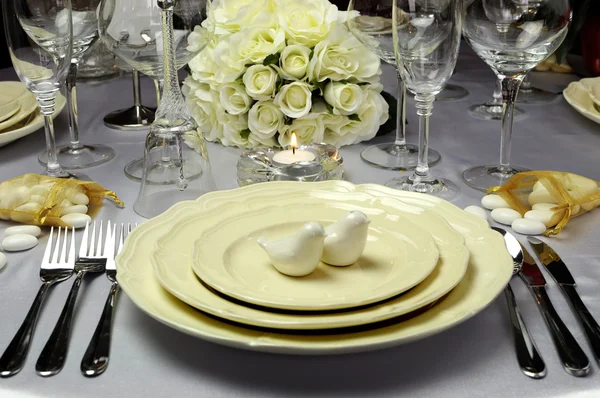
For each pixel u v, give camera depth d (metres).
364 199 0.84
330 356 0.61
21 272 0.78
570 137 1.26
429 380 0.58
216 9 1.23
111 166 1.15
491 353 0.62
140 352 0.62
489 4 0.97
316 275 0.69
